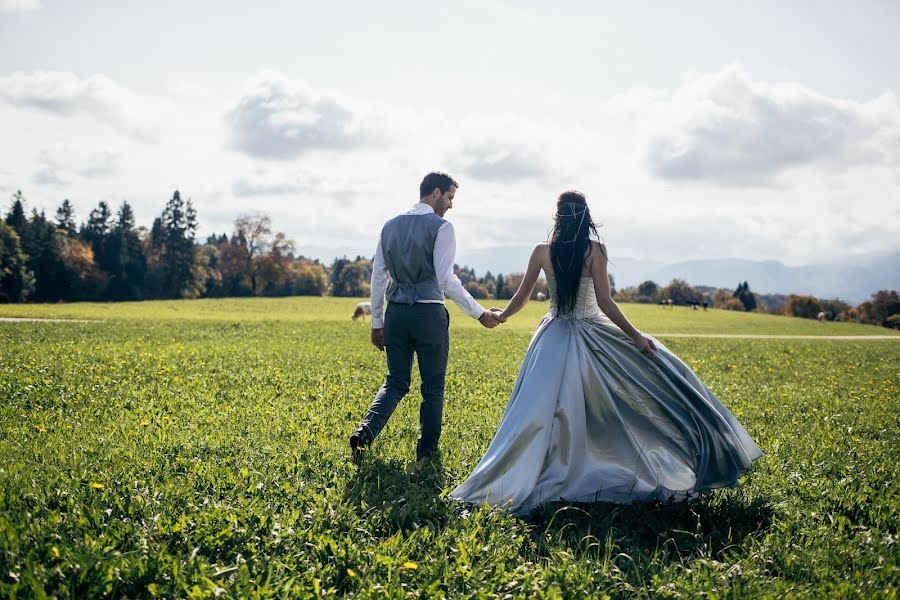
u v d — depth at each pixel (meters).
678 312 70.94
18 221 107.38
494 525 3.90
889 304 144.88
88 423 6.40
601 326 4.80
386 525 3.91
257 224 104.38
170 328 21.97
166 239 108.25
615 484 4.53
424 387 5.69
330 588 3.00
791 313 147.62
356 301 78.00
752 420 8.01
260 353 13.59
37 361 10.94
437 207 5.75
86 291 96.25
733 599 3.11
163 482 4.47
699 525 4.05
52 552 3.11
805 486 4.99
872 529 4.02
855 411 8.85
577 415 4.57
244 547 3.40
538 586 3.16
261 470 4.88
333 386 9.30
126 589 2.96
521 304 5.11
